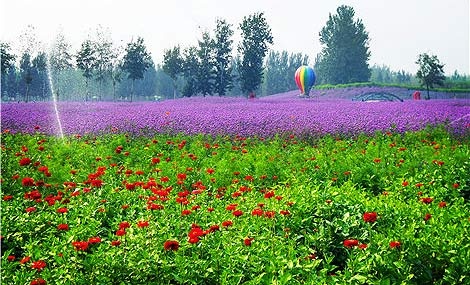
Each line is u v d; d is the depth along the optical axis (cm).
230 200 617
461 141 1224
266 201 524
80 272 367
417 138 1207
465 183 670
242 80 6334
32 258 401
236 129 1289
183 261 373
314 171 769
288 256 386
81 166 820
